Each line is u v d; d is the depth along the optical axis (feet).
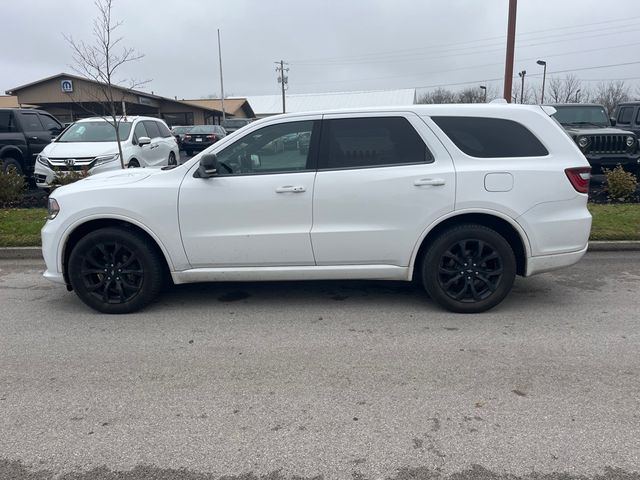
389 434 10.18
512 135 15.92
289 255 16.10
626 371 12.57
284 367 13.05
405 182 15.56
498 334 14.87
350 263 16.20
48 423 10.72
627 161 37.52
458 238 15.85
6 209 31.71
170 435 10.25
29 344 14.69
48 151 35.73
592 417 10.62
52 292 19.45
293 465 9.33
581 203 15.99
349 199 15.67
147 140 38.93
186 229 16.06
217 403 11.41
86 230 16.99
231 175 16.02
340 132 15.99
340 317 16.38
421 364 13.08
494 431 10.21
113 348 14.34
